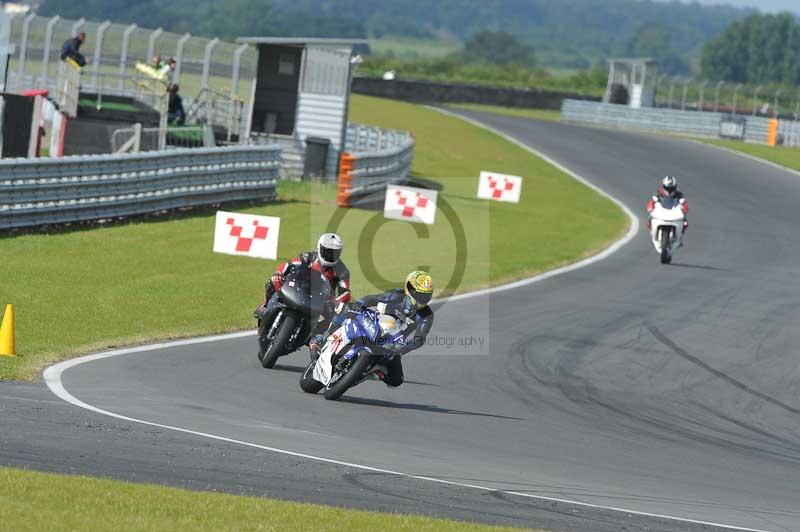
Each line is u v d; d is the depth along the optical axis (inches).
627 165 6663.4
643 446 1550.2
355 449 1330.0
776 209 5403.5
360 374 1595.7
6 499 912.3
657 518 1143.6
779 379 2186.3
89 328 2048.5
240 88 5167.3
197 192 3668.8
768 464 1523.1
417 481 1199.6
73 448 1177.4
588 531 1059.9
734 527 1139.3
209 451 1232.2
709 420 1806.1
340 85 5078.7
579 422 1674.5
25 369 1659.7
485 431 1535.4
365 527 948.0
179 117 4911.4
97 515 896.9
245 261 2945.4
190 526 895.1
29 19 5575.8
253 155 3978.8
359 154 4156.0
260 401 1579.7
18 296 2271.2
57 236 2992.1
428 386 1833.2
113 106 4997.5
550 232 4192.9
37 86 5610.2
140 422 1350.9
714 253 3986.2
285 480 1140.5
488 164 6318.9
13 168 2918.3
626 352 2279.8
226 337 2084.2
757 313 2874.0
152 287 2491.4
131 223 3324.3
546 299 2802.7
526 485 1239.5
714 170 6624.0
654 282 3233.3
